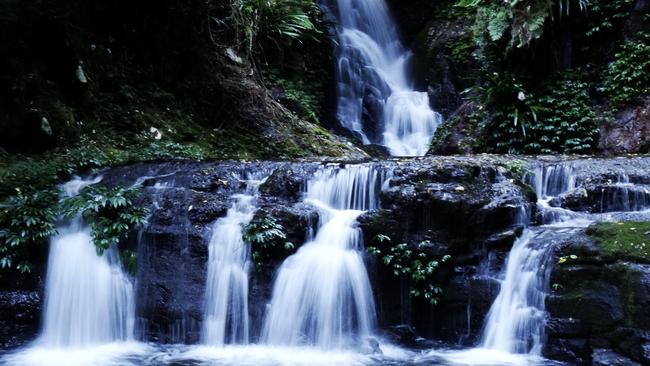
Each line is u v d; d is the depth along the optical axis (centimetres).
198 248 591
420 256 550
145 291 585
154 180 684
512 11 1043
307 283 557
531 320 496
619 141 943
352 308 550
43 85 844
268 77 1234
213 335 563
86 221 621
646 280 443
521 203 566
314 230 593
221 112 1058
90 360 521
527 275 510
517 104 1018
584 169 663
